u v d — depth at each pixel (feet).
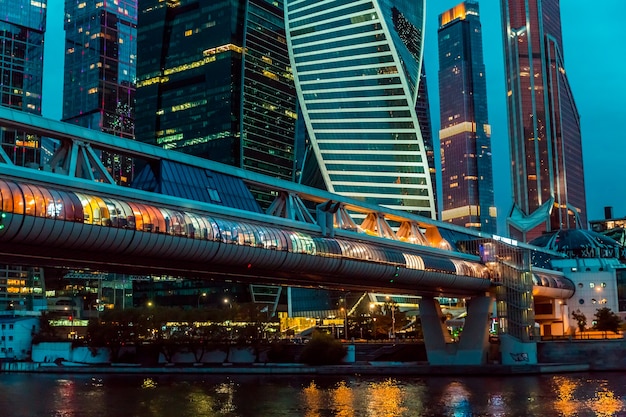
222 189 247.50
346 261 278.67
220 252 223.10
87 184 192.03
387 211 339.98
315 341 463.42
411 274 327.47
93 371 482.69
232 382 373.20
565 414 224.33
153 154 227.61
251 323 522.47
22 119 185.37
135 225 194.08
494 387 315.78
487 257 429.38
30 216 167.94
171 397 292.40
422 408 242.78
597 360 414.21
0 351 576.20
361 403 260.42
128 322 525.34
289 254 249.14
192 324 535.60
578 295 598.75
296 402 266.98
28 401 282.77
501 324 425.69
